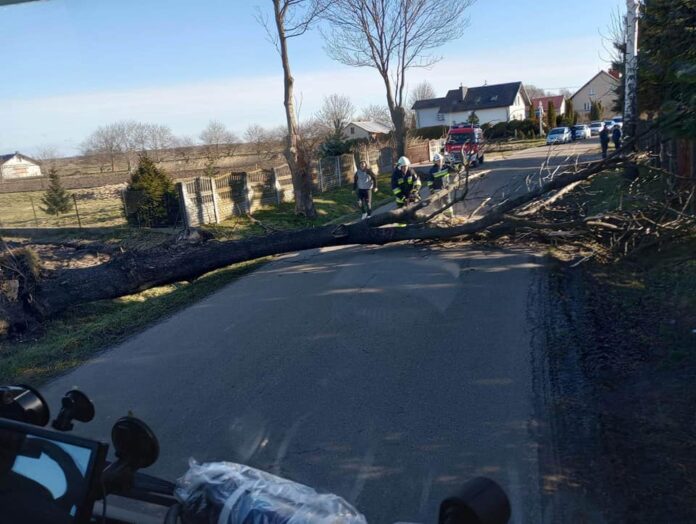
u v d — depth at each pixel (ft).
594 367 19.86
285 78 60.75
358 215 63.10
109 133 142.41
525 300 27.58
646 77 27.55
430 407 17.98
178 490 9.19
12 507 7.55
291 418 18.02
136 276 32.45
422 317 26.12
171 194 57.67
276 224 57.82
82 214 80.84
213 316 28.96
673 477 13.55
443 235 38.27
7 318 29.45
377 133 181.88
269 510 8.41
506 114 211.20
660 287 28.37
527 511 12.79
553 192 43.75
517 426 16.44
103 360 24.30
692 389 17.56
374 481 14.44
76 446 7.48
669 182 34.47
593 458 14.62
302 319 27.17
